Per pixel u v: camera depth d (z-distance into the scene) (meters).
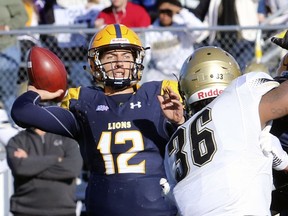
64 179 23.80
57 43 27.92
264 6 31.52
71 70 27.75
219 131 12.04
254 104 11.95
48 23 31.38
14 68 27.31
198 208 12.04
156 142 16.05
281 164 12.39
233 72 14.09
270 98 11.86
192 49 27.28
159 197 15.95
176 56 27.11
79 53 27.83
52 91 16.20
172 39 27.08
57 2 31.45
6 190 23.47
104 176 16.12
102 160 16.12
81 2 31.61
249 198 11.80
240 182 11.83
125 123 16.08
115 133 16.06
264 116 11.91
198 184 12.11
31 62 16.17
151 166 16.00
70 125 16.33
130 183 15.93
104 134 16.12
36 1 31.42
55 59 16.30
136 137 16.02
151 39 27.03
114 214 15.96
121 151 16.00
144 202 15.89
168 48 27.08
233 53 27.67
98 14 29.58
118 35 16.41
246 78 12.25
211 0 29.97
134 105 16.20
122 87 16.50
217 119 12.11
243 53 27.64
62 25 29.58
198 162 12.17
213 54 14.17
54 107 16.22
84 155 16.55
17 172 23.47
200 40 27.41
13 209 23.67
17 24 28.41
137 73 16.53
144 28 26.41
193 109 14.20
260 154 11.92
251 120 11.93
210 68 13.96
